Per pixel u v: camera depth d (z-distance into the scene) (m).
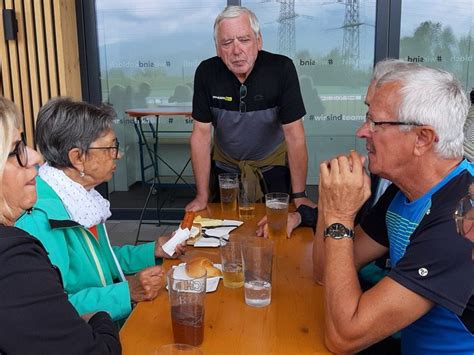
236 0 4.42
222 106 2.45
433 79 1.16
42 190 1.54
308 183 4.64
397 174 1.23
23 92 4.28
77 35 4.45
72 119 1.56
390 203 1.45
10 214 1.08
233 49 2.21
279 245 1.79
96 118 1.60
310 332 1.19
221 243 1.71
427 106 1.14
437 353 1.18
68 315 1.01
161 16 4.51
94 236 1.62
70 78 4.33
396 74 1.20
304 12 4.38
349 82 4.48
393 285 1.08
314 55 4.46
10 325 0.92
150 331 1.21
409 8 4.26
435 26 4.27
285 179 2.64
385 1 4.23
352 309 1.10
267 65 2.37
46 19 4.14
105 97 4.69
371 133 1.22
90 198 1.64
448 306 1.05
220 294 1.39
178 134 4.73
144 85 4.66
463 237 1.02
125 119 4.73
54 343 0.97
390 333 1.10
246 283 1.32
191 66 4.60
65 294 1.04
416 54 4.34
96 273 1.60
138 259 1.83
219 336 1.16
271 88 2.37
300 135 2.42
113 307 1.38
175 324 1.13
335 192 1.23
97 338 1.06
